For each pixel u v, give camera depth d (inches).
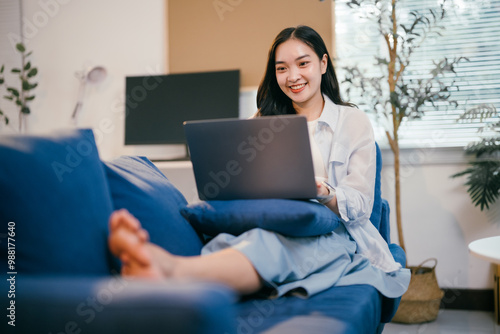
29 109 164.7
